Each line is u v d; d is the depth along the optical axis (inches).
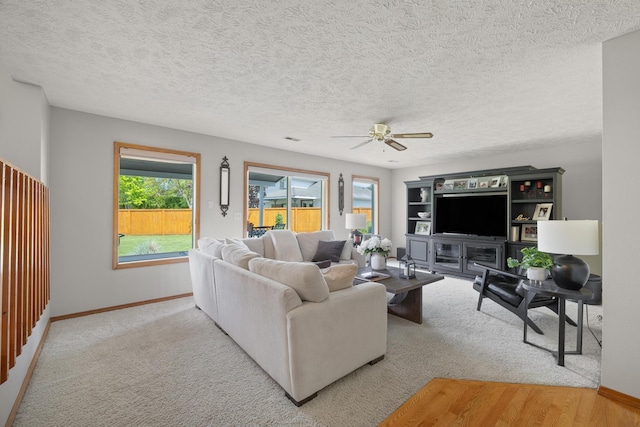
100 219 133.0
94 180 131.7
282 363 71.4
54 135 122.4
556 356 91.5
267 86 102.4
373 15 64.4
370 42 75.2
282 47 78.0
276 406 69.1
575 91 104.0
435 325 117.0
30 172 100.7
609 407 68.6
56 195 123.0
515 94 106.9
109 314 129.6
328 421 64.3
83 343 101.0
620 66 70.4
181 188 173.9
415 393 74.1
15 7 62.1
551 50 77.7
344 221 244.5
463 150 201.8
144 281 144.9
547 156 191.2
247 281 85.5
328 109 124.1
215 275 110.1
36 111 102.2
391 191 287.3
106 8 62.7
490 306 140.9
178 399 71.4
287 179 214.4
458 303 145.3
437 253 218.8
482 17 64.6
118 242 137.9
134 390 74.9
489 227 196.5
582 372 83.0
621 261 70.1
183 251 171.5
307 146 193.9
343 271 85.0
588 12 62.3
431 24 67.4
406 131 154.3
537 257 99.7
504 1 59.3
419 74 92.1
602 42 73.3
